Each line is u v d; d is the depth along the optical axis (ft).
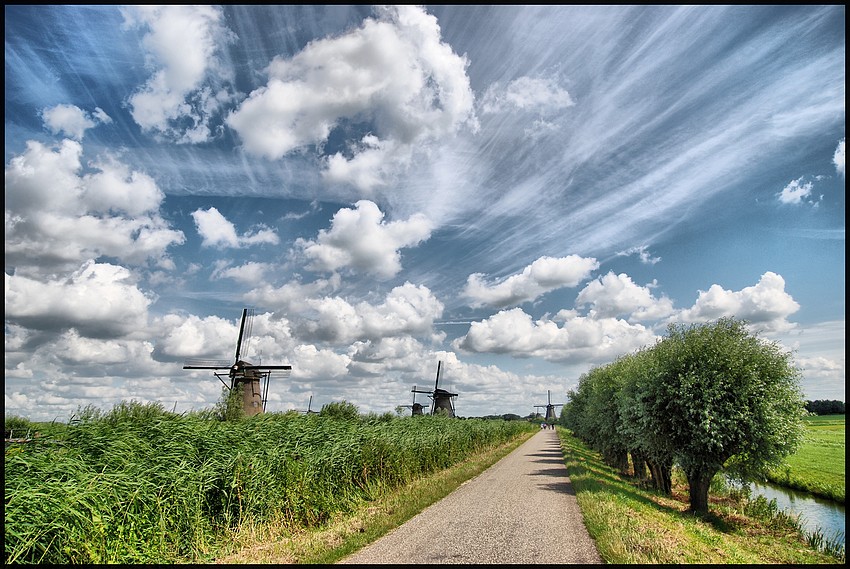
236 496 35.81
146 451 34.55
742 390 54.44
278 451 42.86
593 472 81.76
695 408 55.57
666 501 68.23
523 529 37.81
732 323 60.44
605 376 103.86
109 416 48.65
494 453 123.13
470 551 31.50
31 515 23.09
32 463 26.09
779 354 55.88
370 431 61.16
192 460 35.81
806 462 112.88
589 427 125.59
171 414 49.39
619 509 44.14
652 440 62.08
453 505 48.73
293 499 39.78
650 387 61.82
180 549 30.14
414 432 78.18
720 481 83.97
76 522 24.49
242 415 82.84
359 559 29.66
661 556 29.19
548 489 60.75
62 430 34.60
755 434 52.65
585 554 30.86
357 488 51.75
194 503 32.24
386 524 38.50
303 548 31.71
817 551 45.83
